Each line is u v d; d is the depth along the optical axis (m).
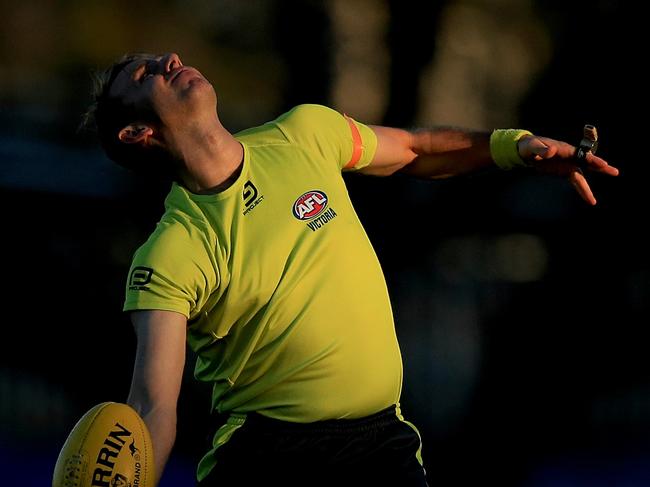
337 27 46.62
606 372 40.59
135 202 43.41
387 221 41.47
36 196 42.81
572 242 42.38
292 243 13.11
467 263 41.81
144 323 12.62
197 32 58.19
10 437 39.09
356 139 14.70
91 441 11.74
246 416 13.39
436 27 46.41
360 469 13.23
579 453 39.47
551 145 14.95
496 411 39.62
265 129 14.14
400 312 40.44
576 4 47.03
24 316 41.47
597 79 46.75
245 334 13.11
